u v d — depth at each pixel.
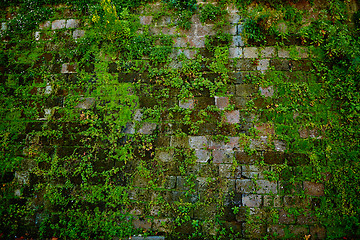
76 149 5.12
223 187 4.79
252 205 4.69
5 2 5.80
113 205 4.86
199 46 5.36
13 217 4.95
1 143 5.21
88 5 5.67
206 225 4.68
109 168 5.01
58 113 5.31
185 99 5.16
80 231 4.80
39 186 5.02
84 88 5.37
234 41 5.31
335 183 4.63
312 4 5.34
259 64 5.18
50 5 5.78
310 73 5.08
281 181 4.73
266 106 5.01
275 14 5.20
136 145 5.06
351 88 4.86
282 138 4.87
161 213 4.79
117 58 5.44
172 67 5.31
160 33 5.48
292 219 4.59
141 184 4.92
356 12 5.29
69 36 5.61
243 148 4.91
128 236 4.71
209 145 4.97
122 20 5.46
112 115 5.21
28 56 5.59
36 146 5.20
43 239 4.78
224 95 5.14
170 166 4.95
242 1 5.42
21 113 5.36
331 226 4.52
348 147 4.72
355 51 4.94
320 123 4.88
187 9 5.51
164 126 5.11
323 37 5.18
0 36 5.71
